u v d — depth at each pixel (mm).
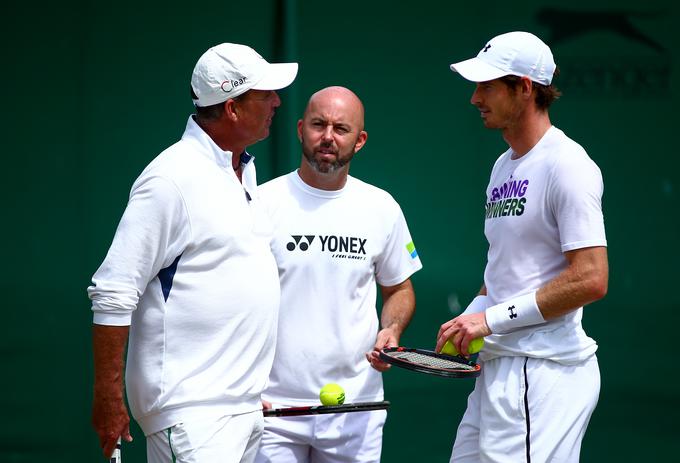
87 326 21625
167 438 11312
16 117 21500
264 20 22672
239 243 11469
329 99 13555
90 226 21781
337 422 13953
